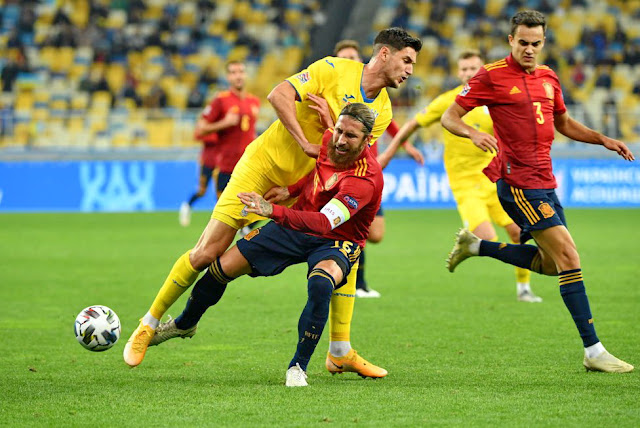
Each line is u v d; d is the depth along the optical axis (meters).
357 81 16.67
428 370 16.69
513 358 17.80
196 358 17.95
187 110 70.19
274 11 86.31
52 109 72.38
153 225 52.62
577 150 65.31
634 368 16.67
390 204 64.75
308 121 16.89
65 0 84.94
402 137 24.88
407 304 25.58
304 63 76.19
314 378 16.11
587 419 12.73
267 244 15.98
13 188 62.53
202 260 16.56
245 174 16.91
